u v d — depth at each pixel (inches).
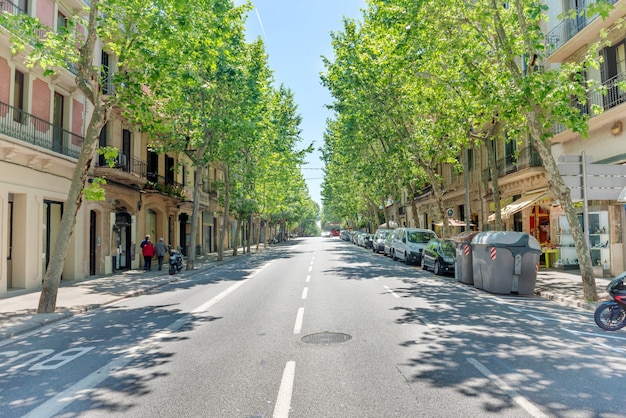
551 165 452.1
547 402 174.7
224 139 897.5
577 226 436.1
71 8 713.0
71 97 719.7
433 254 709.9
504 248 482.3
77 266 716.7
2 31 516.1
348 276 673.6
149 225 1062.4
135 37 436.1
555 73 406.3
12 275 600.4
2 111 552.7
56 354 267.7
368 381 201.3
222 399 183.2
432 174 871.1
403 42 524.1
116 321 369.7
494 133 693.3
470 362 228.4
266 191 1676.9
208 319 358.9
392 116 882.1
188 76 457.7
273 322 338.0
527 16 461.4
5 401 189.2
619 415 162.1
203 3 501.7
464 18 492.4
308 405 174.6
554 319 346.6
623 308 302.4
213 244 1684.3
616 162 604.4
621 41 610.2
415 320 339.0
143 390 197.0
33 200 619.8
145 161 1002.1
